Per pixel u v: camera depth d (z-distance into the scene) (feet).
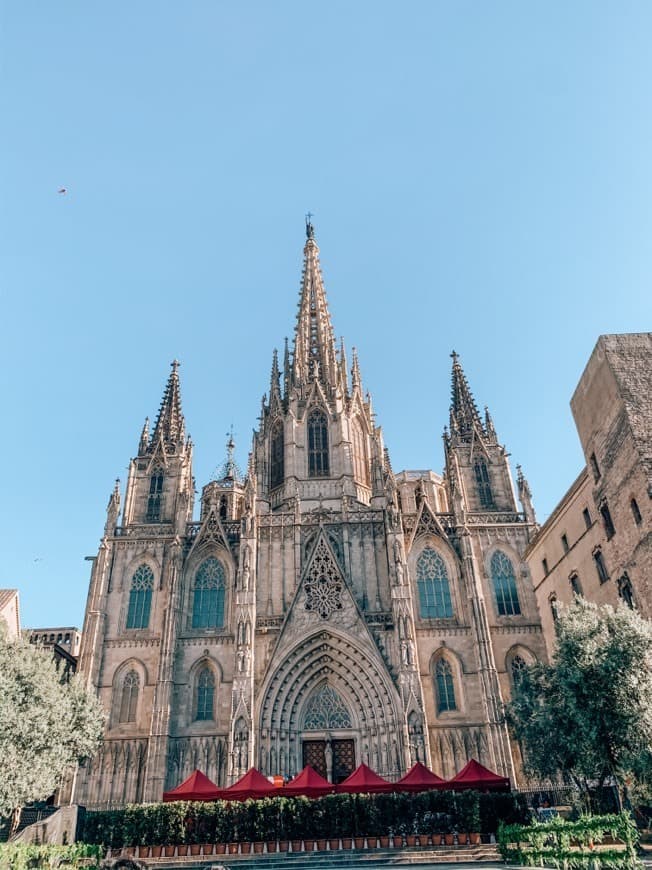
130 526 263.70
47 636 304.50
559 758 142.00
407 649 221.05
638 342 181.98
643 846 124.47
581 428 200.13
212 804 155.02
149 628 240.94
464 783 158.30
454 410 304.91
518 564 253.85
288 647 227.40
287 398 315.17
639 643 134.92
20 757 150.61
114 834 151.12
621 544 176.14
